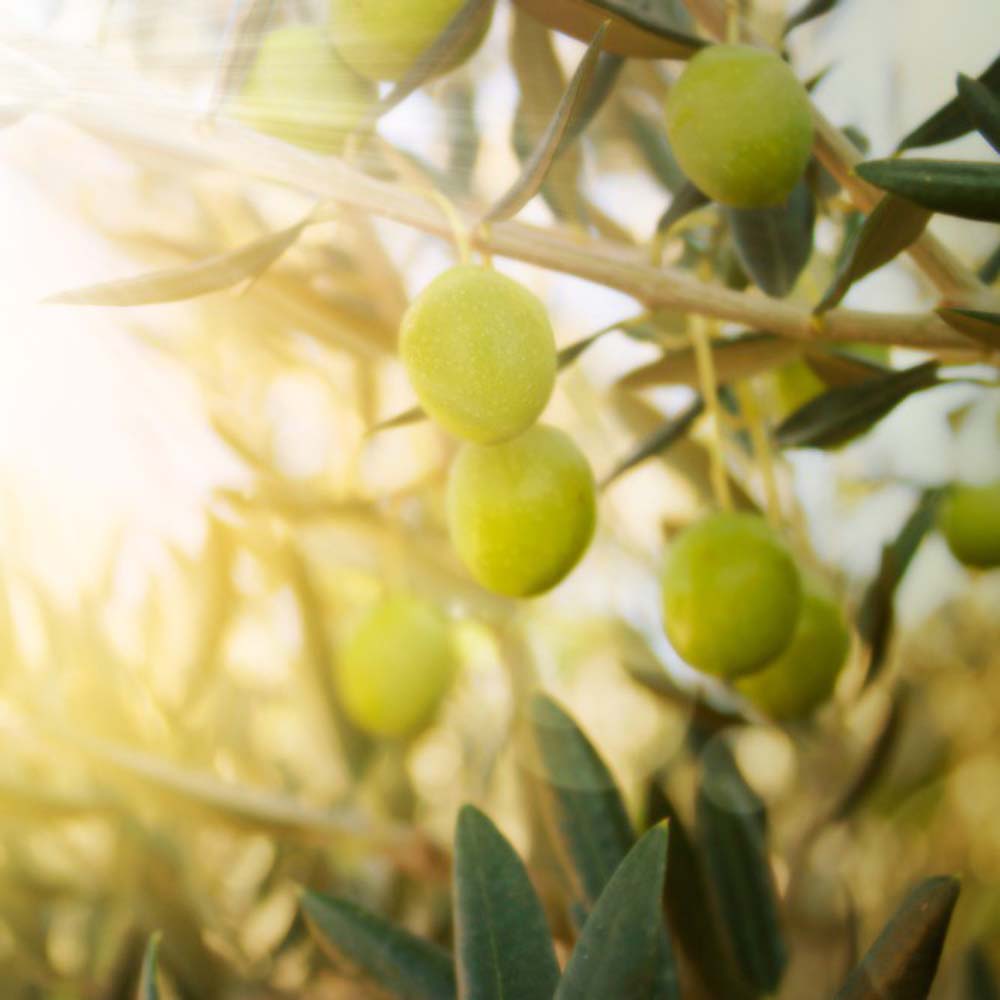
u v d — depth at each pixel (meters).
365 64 0.33
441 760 0.51
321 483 0.48
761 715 0.39
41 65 0.32
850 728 0.44
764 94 0.33
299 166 0.33
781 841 0.44
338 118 0.33
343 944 0.34
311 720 0.49
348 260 0.46
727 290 0.34
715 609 0.36
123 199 0.45
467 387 0.32
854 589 0.45
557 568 0.35
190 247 0.45
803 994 0.38
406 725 0.45
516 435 0.32
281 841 0.45
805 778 0.44
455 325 0.32
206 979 0.43
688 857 0.37
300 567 0.46
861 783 0.39
